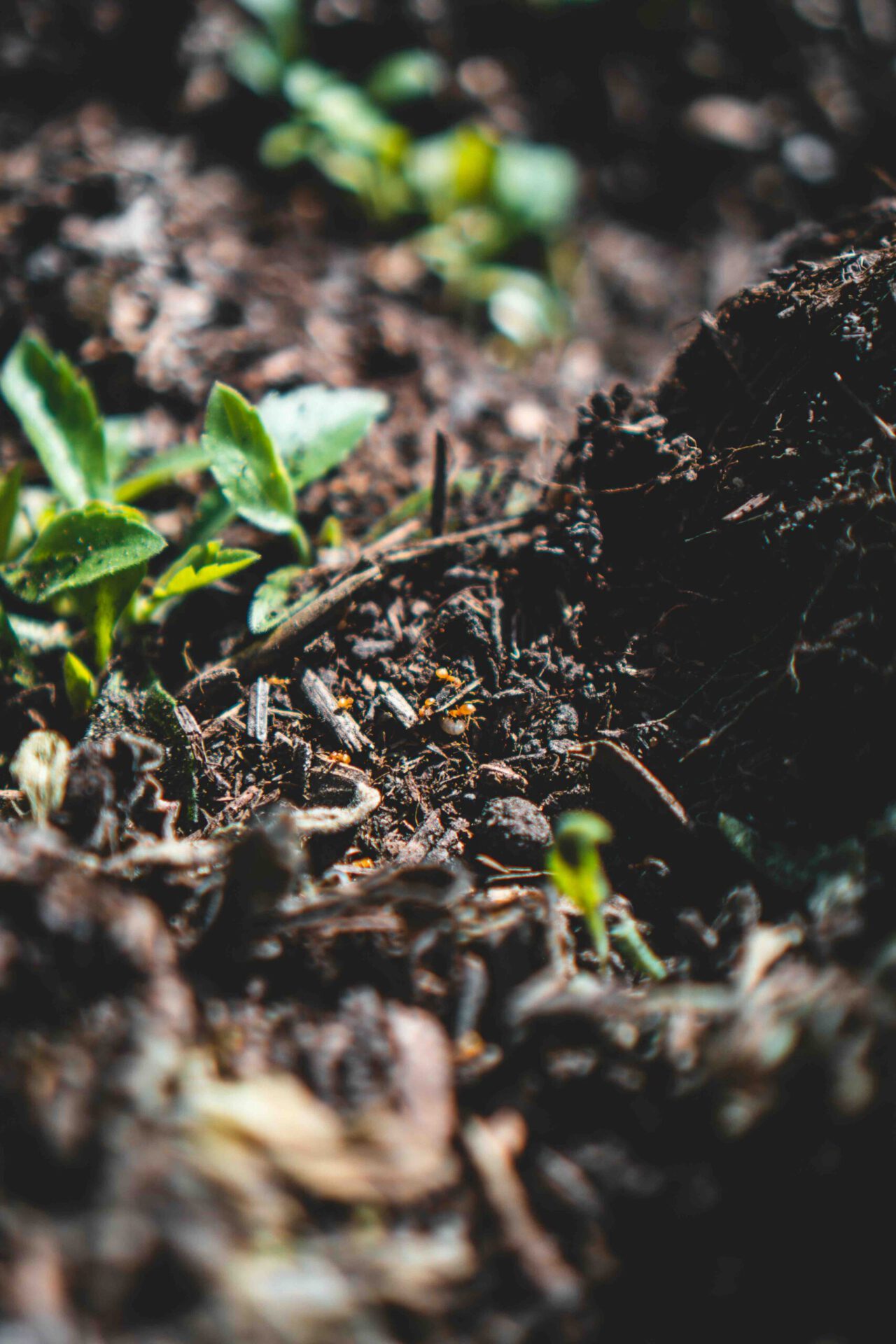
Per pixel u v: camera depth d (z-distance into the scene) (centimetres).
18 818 26
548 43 51
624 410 29
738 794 26
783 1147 22
